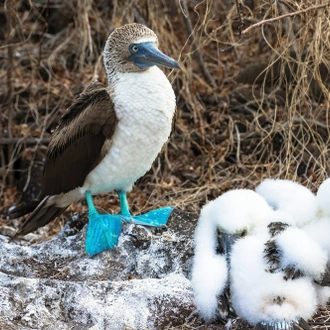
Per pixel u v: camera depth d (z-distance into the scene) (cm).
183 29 1864
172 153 1644
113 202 1534
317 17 1348
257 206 1027
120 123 1090
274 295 908
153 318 976
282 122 1583
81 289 996
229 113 1705
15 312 966
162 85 1102
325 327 954
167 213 1178
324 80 1631
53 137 1181
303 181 1455
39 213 1207
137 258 1102
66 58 1952
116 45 1111
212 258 996
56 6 1988
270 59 1548
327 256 1009
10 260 1110
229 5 1877
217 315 966
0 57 1933
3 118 1783
